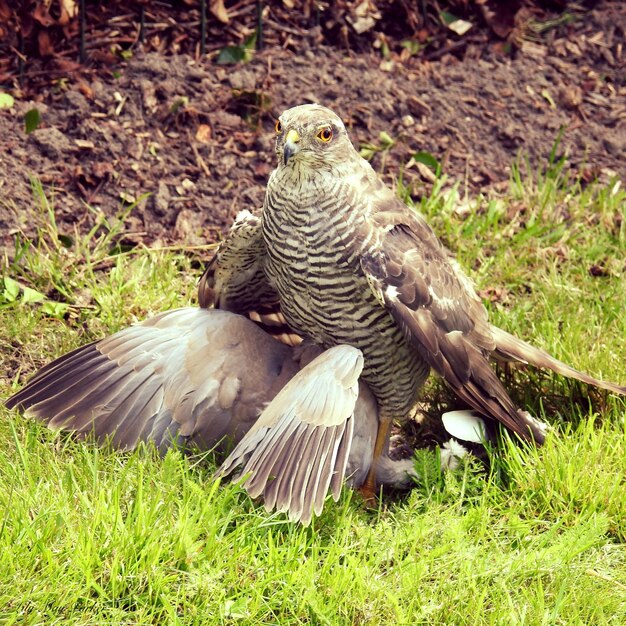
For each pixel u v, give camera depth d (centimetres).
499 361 1068
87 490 852
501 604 789
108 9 1442
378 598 780
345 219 899
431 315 920
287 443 840
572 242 1264
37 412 939
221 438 951
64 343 1064
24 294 1098
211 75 1398
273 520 844
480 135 1409
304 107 915
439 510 891
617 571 841
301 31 1488
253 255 977
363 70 1450
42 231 1184
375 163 1350
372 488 960
